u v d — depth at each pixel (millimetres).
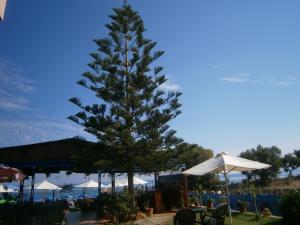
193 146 16734
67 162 17047
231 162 10164
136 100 16172
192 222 8305
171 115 16406
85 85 16406
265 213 11039
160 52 17188
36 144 17375
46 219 12297
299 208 8445
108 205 12828
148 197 15930
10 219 11992
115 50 17922
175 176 18250
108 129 15102
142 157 15469
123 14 18125
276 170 39312
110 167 15609
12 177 9055
